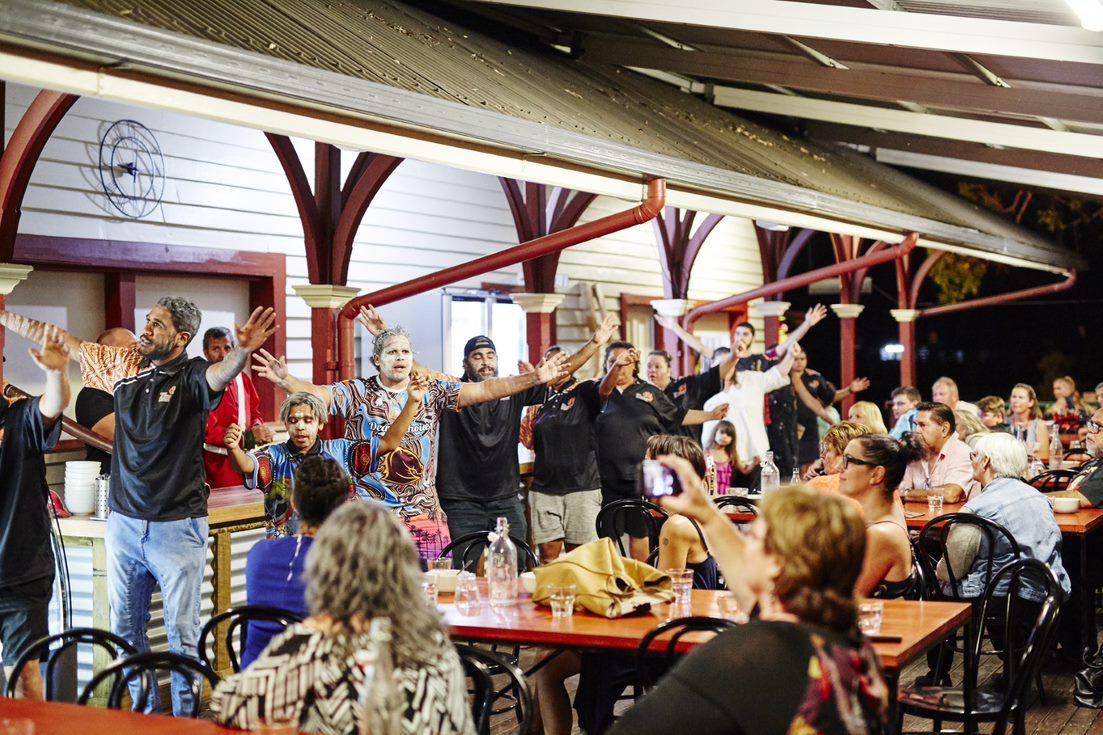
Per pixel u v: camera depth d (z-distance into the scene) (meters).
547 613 4.42
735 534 2.91
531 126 4.75
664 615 4.34
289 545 3.88
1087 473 7.51
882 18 4.96
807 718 2.25
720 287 15.01
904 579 4.63
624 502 6.61
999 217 13.49
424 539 5.94
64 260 7.27
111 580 5.44
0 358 5.19
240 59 3.52
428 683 2.67
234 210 8.45
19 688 5.05
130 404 5.29
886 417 16.00
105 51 3.13
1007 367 21.08
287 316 8.88
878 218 8.10
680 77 8.84
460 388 6.15
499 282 10.96
